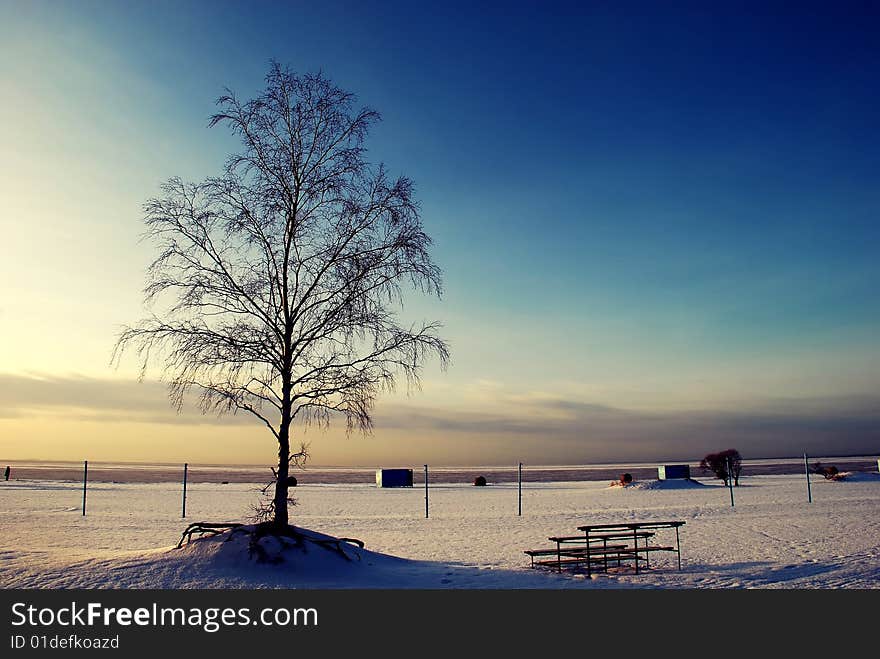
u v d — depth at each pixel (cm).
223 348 1570
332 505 4328
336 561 1574
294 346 1656
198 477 11662
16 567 1450
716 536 2431
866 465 13262
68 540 2261
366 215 1703
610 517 3306
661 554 2002
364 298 1642
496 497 5150
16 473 11444
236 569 1455
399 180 1733
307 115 1717
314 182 1680
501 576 1609
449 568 1745
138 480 9175
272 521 1616
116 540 2302
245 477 12306
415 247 1670
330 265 1673
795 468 12862
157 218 1591
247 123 1688
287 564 1495
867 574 1579
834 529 2603
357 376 1636
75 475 11181
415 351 1670
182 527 2822
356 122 1730
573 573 1664
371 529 2853
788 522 2903
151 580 1373
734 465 6425
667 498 4725
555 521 3164
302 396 1633
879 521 2886
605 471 16388
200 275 1612
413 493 5781
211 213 1619
